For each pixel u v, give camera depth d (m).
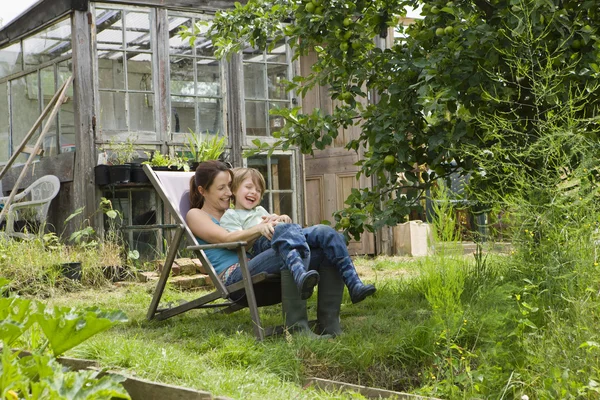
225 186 4.95
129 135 9.80
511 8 4.79
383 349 3.67
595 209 3.72
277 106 10.99
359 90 5.72
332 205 11.99
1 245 7.51
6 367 1.93
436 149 5.16
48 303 6.08
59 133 9.92
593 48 4.86
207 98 10.42
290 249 4.21
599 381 2.79
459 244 3.86
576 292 3.33
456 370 3.24
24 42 10.54
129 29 9.90
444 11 5.09
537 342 3.21
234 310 5.11
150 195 9.70
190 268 7.78
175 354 3.44
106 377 1.98
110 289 7.27
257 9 6.12
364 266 9.28
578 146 3.96
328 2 5.45
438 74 4.79
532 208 3.89
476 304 3.91
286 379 3.45
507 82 5.04
